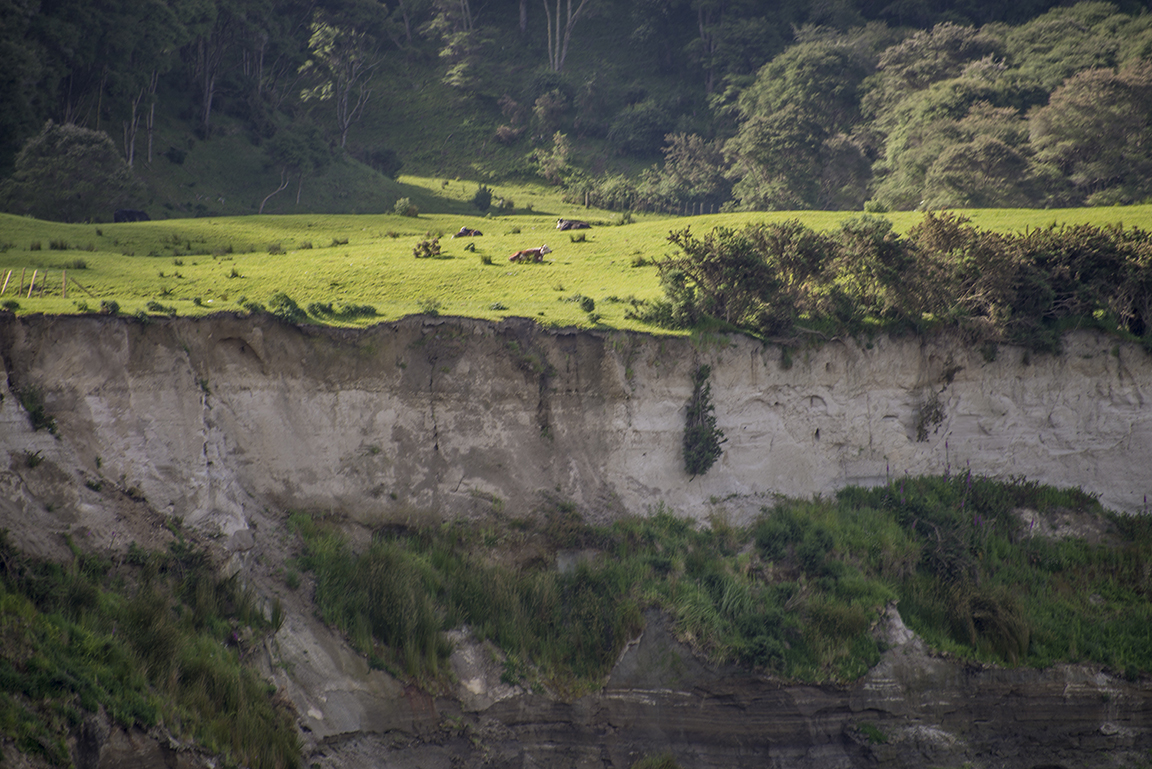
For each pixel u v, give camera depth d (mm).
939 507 31719
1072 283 34688
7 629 17953
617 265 44875
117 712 18266
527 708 23969
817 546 29328
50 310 23297
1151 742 27047
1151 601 29734
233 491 24125
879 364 33500
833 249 34000
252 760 19766
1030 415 34219
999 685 26984
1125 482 34000
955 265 34344
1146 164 83125
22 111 79625
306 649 22609
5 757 16297
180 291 36125
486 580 25609
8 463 20797
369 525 26141
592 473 29391
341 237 59625
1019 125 88312
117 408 23000
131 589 21078
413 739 22719
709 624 26078
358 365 26953
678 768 23953
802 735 25719
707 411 30812
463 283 40375
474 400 28406
